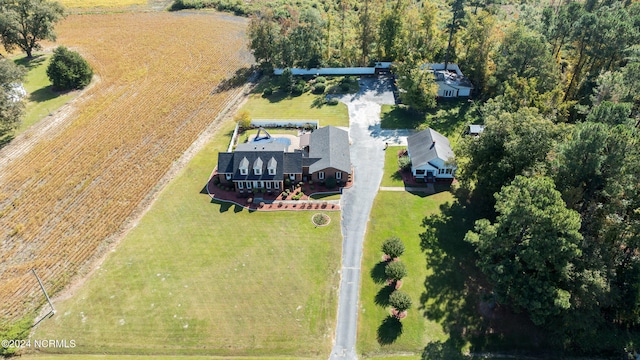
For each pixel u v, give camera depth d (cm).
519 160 5525
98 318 5003
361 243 5947
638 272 4794
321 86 9669
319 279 5450
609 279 4672
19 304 5138
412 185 6950
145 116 8875
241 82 10281
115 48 12006
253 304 5156
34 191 6881
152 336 4831
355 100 9344
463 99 9219
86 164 7488
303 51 10156
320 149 7219
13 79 8388
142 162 7562
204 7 14950
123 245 5950
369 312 5069
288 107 9188
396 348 4728
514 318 4997
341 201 6656
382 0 11394
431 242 5928
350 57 10681
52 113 8956
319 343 4775
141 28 13362
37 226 6219
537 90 7594
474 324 4944
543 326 4862
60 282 5388
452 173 6969
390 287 5331
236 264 5653
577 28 7781
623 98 6366
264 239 6019
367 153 7681
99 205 6612
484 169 6031
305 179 7050
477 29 8962
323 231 6128
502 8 13500
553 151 5600
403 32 10200
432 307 5112
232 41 12450
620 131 4716
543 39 8738
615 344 4831
